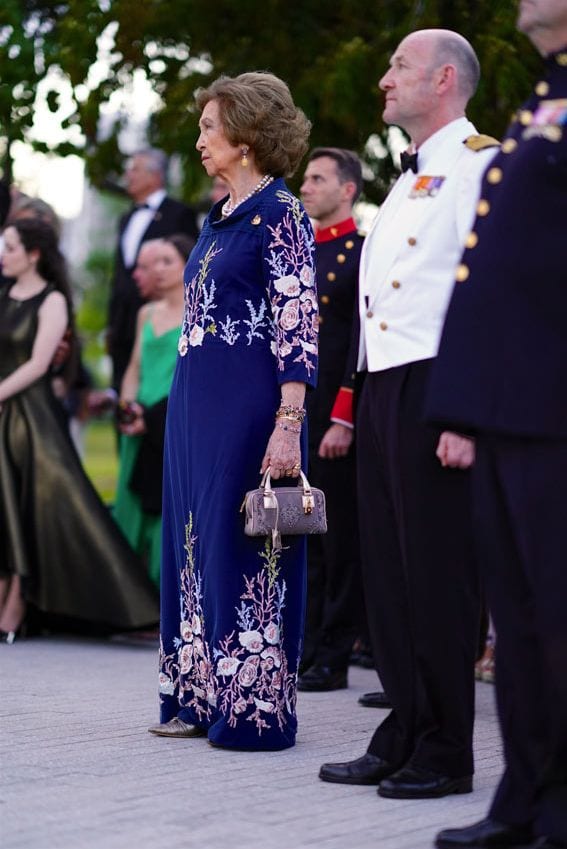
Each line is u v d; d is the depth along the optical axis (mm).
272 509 9414
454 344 6957
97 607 14750
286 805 7996
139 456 15906
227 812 7793
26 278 15227
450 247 8359
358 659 14438
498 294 6863
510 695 7160
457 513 8273
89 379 17266
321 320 12992
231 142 9805
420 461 8281
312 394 12961
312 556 13164
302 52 16859
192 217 18828
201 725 9961
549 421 6742
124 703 11219
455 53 8523
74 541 14812
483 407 6840
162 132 17703
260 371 9664
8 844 7051
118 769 8805
